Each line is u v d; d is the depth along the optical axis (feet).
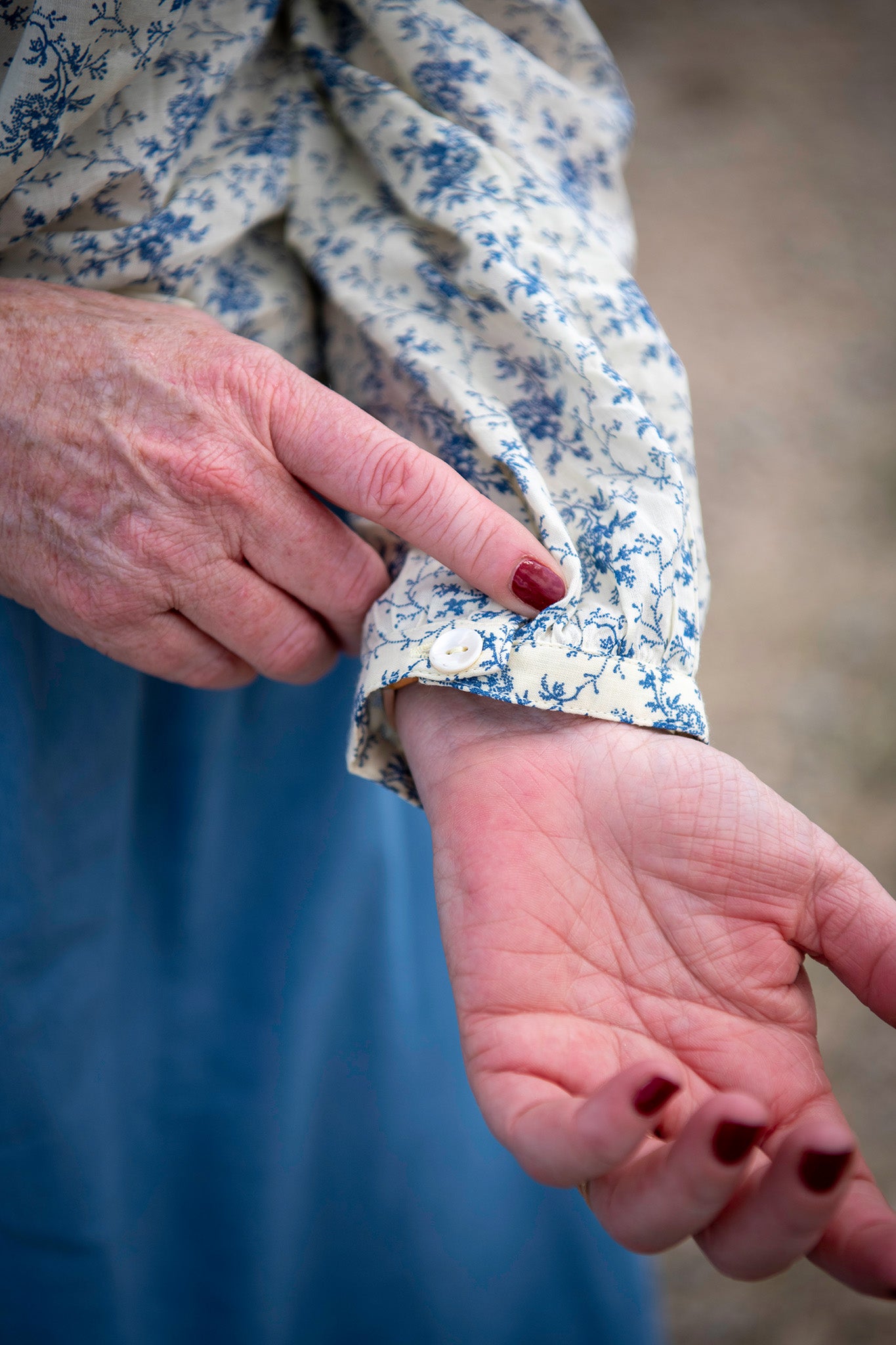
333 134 1.78
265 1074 2.00
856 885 1.55
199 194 1.72
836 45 7.01
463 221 1.70
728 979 1.56
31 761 1.77
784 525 4.55
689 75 6.82
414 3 1.74
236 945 1.99
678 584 1.64
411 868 2.11
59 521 1.66
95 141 1.67
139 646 1.72
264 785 1.96
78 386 1.65
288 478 1.66
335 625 1.75
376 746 1.72
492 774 1.61
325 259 1.76
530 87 1.77
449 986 2.15
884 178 6.15
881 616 4.21
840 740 3.83
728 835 1.57
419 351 1.71
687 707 1.62
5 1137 1.84
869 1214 1.45
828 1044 3.12
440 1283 2.09
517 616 1.64
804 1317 2.67
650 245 5.83
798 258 5.75
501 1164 2.11
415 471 1.63
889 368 5.18
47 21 1.59
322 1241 2.09
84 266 1.71
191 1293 2.04
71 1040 1.85
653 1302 2.16
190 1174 2.01
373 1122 2.07
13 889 1.78
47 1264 1.89
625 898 1.57
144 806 1.91
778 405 5.02
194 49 1.68
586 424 1.68
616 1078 1.40
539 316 1.67
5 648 1.74
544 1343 2.11
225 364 1.64
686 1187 1.40
